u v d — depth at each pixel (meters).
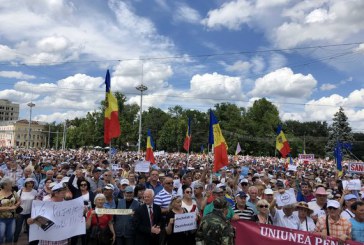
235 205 7.28
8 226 7.61
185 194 7.32
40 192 9.20
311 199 10.54
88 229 7.18
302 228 7.12
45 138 161.75
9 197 7.62
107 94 11.29
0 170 13.50
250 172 16.36
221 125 101.69
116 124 11.18
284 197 7.50
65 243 6.66
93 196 8.51
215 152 9.84
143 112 119.62
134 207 7.51
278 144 20.14
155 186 10.55
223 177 14.19
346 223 6.25
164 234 6.94
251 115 103.06
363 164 16.83
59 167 15.84
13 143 159.38
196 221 7.00
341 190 11.16
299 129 131.75
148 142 20.02
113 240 7.16
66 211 6.65
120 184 10.02
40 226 6.45
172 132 93.00
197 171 15.53
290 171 20.25
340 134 84.94
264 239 6.55
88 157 34.38
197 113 106.75
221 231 5.57
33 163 17.78
